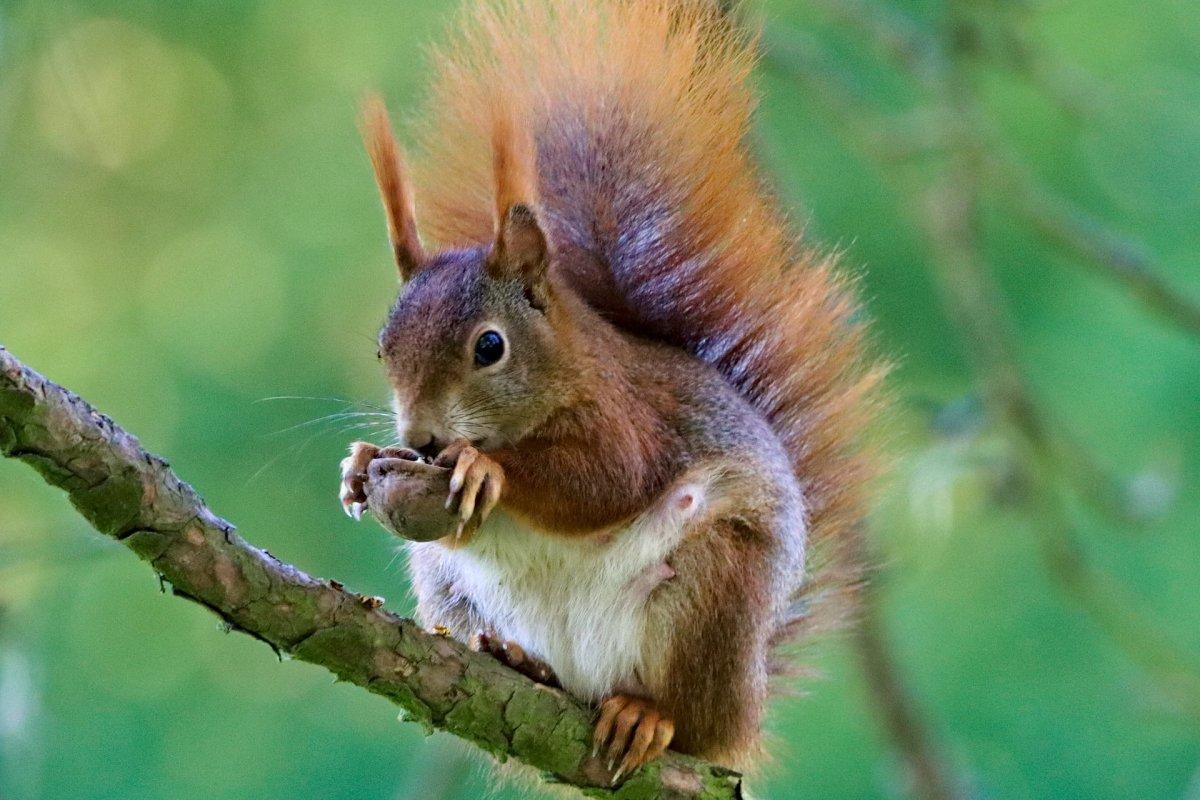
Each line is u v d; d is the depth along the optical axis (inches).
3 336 708.0
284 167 712.4
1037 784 589.3
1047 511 507.2
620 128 370.3
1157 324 615.8
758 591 328.2
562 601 328.5
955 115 522.9
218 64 702.5
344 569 646.5
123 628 635.5
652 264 371.6
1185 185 612.1
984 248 601.0
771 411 373.7
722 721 326.0
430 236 370.3
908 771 488.4
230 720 629.9
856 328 377.4
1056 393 622.8
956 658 611.8
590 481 319.3
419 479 296.0
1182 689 499.8
